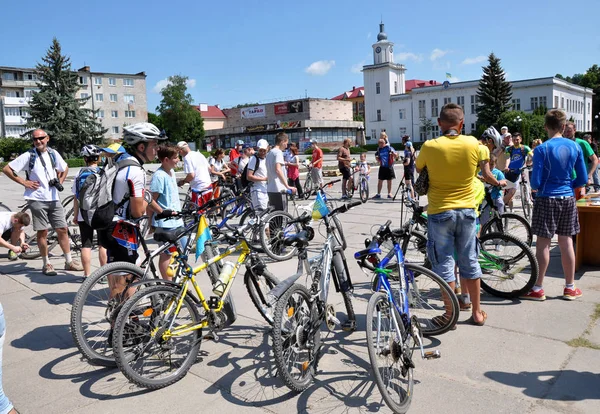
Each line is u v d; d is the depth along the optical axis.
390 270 3.62
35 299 5.66
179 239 4.01
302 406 3.25
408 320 3.49
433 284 4.29
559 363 3.63
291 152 14.09
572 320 4.39
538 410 3.06
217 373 3.77
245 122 86.50
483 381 3.44
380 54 78.00
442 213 4.19
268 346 4.22
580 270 5.90
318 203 4.34
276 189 7.94
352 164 14.47
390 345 3.21
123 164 4.19
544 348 3.88
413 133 75.62
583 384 3.33
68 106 49.75
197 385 3.60
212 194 8.70
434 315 4.26
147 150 4.35
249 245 4.31
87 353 3.82
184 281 3.79
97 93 77.31
